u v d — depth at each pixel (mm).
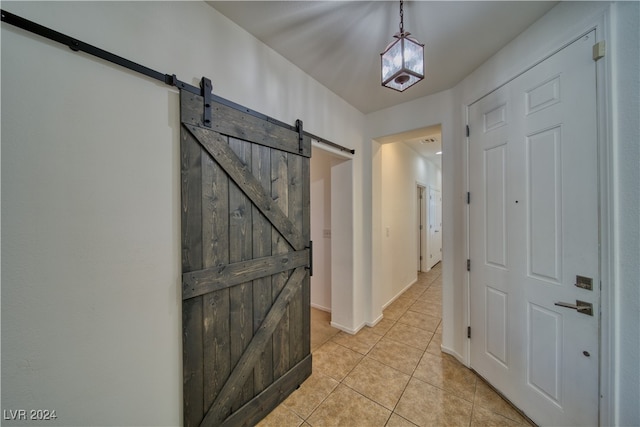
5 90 767
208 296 1282
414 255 4598
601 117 1118
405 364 2070
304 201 1899
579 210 1214
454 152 2211
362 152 2807
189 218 1199
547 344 1370
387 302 3422
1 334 767
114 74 988
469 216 2008
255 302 1523
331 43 1659
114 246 986
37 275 823
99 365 950
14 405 790
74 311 894
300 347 1840
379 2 1318
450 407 1594
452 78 2088
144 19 1079
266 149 1613
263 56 1639
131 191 1030
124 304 1011
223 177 1354
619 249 1066
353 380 1869
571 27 1242
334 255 2752
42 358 833
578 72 1213
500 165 1696
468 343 2012
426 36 1584
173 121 1168
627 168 1041
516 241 1567
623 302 1057
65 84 874
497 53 1729
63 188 870
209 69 1322
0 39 759
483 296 1853
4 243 769
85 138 917
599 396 1126
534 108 1448
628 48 1034
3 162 764
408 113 2521
